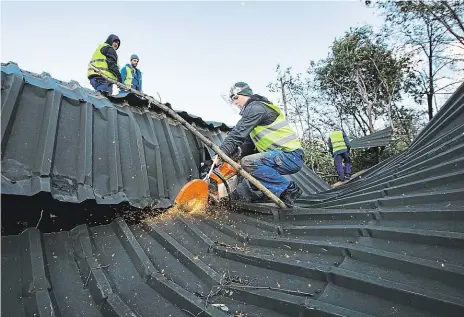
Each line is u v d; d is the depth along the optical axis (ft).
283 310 4.69
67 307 4.34
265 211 9.29
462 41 41.91
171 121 12.17
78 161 6.79
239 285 5.34
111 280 5.11
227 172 10.46
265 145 10.15
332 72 56.54
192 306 4.58
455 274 4.74
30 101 7.27
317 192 17.63
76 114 8.07
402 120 53.62
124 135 8.93
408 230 6.21
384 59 51.11
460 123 11.37
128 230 6.48
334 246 6.24
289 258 6.36
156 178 8.74
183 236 7.07
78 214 6.16
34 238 5.23
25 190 5.25
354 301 4.81
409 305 4.52
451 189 7.52
